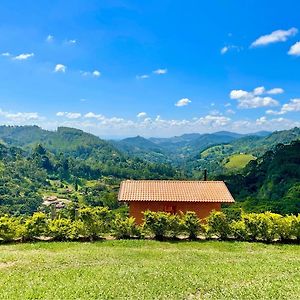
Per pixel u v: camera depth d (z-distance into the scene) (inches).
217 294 542.0
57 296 527.2
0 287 567.5
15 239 1008.9
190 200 1168.8
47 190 7662.4
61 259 758.5
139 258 781.3
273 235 1008.9
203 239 1023.0
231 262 752.3
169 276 632.4
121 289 560.1
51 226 1013.2
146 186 1257.4
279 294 539.8
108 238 1031.6
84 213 1015.6
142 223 1133.7
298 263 749.3
